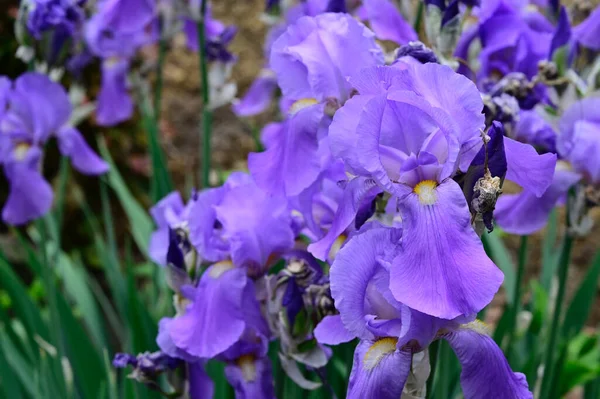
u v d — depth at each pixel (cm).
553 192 86
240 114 148
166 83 238
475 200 65
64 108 110
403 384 65
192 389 83
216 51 119
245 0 270
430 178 66
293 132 76
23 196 107
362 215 71
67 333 112
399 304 66
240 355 80
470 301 63
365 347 67
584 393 112
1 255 125
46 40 106
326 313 75
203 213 80
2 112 107
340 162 75
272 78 143
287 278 76
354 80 67
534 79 86
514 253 198
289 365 79
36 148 109
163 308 114
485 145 64
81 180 196
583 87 89
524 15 100
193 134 227
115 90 140
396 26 83
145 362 81
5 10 190
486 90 89
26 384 111
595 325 178
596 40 90
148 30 136
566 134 86
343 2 84
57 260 130
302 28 77
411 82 66
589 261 196
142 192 202
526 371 98
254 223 78
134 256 197
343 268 67
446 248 64
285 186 75
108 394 104
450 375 92
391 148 67
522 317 114
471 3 81
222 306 78
